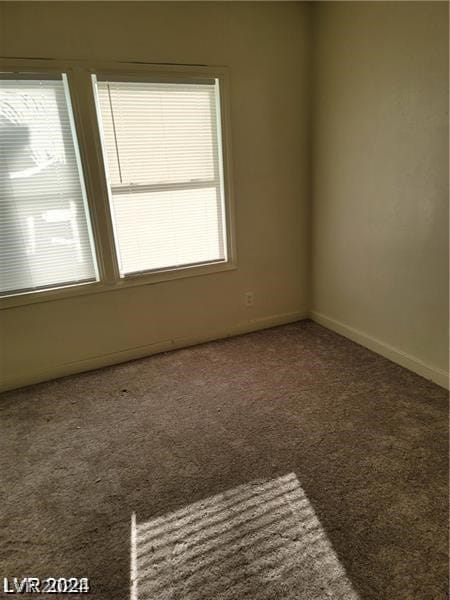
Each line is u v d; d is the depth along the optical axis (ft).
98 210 8.46
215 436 6.81
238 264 10.36
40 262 8.34
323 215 10.42
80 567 4.64
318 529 4.97
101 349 9.37
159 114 8.52
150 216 9.09
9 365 8.54
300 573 4.45
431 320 7.88
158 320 9.82
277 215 10.49
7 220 7.85
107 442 6.81
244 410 7.49
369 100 8.29
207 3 8.25
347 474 5.82
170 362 9.52
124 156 8.48
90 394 8.30
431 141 7.16
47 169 7.91
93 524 5.20
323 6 8.93
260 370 8.93
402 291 8.42
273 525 5.06
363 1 7.94
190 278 9.89
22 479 6.05
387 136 8.04
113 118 8.16
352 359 9.21
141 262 9.30
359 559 4.57
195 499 5.53
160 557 4.72
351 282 9.89
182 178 9.17
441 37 6.64
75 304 8.82
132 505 5.48
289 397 7.82
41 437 7.00
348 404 7.49
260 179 9.97
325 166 9.98
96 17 7.47
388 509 5.19
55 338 8.83
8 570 4.64
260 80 9.23
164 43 8.12
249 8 8.66
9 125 7.43
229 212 9.79
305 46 9.48
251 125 9.45
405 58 7.33
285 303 11.40
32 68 7.27
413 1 6.97
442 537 4.77
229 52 8.73
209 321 10.46
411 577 4.34
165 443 6.70
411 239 7.97
